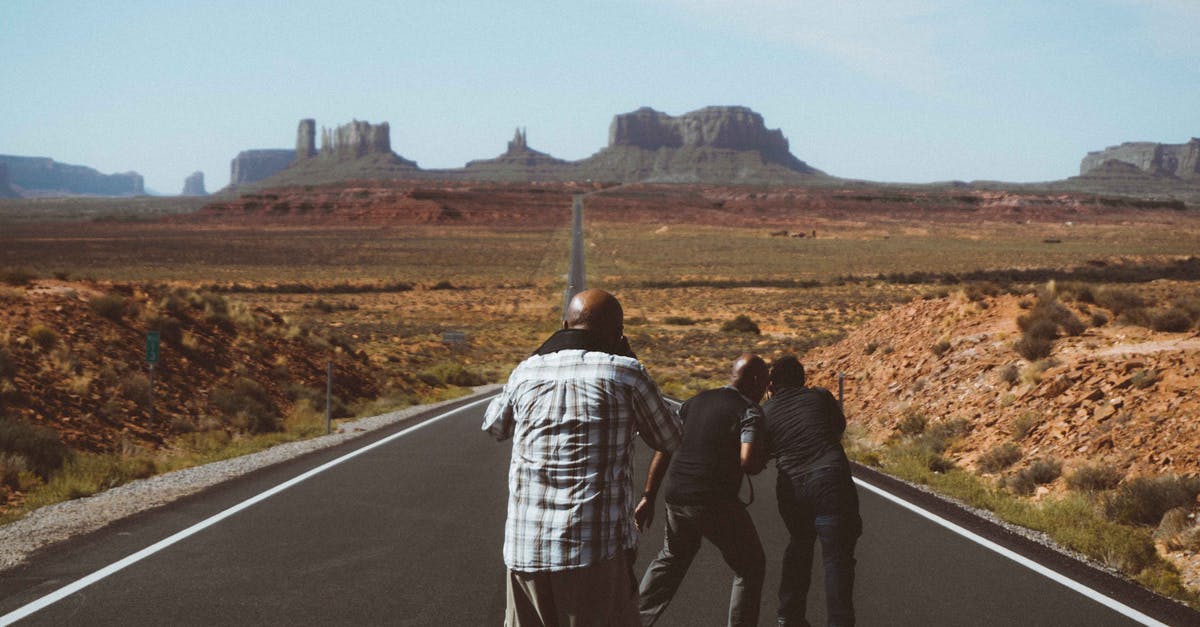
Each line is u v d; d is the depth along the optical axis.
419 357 45.84
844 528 5.31
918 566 7.25
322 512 9.06
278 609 5.89
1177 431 10.55
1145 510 9.06
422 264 141.38
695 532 5.40
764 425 5.38
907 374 18.44
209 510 9.15
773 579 6.82
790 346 50.69
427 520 8.69
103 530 8.20
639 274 121.38
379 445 14.48
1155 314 15.95
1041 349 15.35
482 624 5.61
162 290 23.61
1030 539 8.30
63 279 22.33
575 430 3.36
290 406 20.55
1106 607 6.16
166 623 5.57
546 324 69.06
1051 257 145.00
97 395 15.61
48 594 6.17
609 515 3.35
